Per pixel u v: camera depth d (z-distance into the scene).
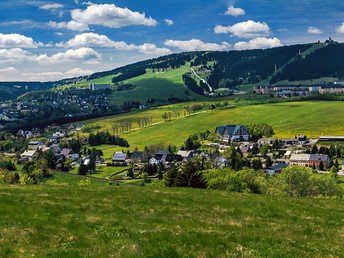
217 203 41.88
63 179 194.38
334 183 102.31
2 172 143.00
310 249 25.05
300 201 46.75
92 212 34.06
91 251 22.47
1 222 28.09
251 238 26.56
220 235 26.94
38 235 25.39
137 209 36.69
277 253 23.05
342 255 24.20
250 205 41.50
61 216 31.34
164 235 25.75
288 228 32.19
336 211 41.00
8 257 21.30
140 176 188.00
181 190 53.78
